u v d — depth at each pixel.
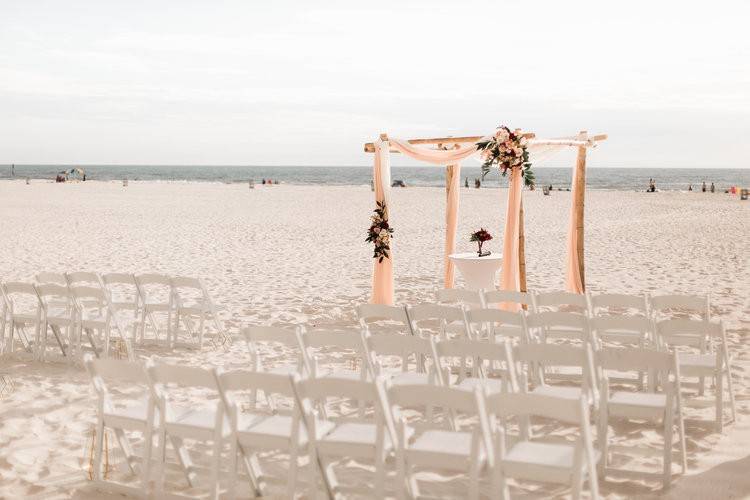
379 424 3.53
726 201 36.00
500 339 6.86
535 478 3.29
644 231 20.81
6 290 7.22
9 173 110.75
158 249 16.39
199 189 46.81
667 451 4.04
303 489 4.05
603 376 4.36
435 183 76.81
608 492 4.00
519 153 8.43
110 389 6.02
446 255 10.09
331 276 12.73
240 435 3.80
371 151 9.67
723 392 5.95
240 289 11.29
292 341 5.10
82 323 7.00
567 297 6.65
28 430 5.04
